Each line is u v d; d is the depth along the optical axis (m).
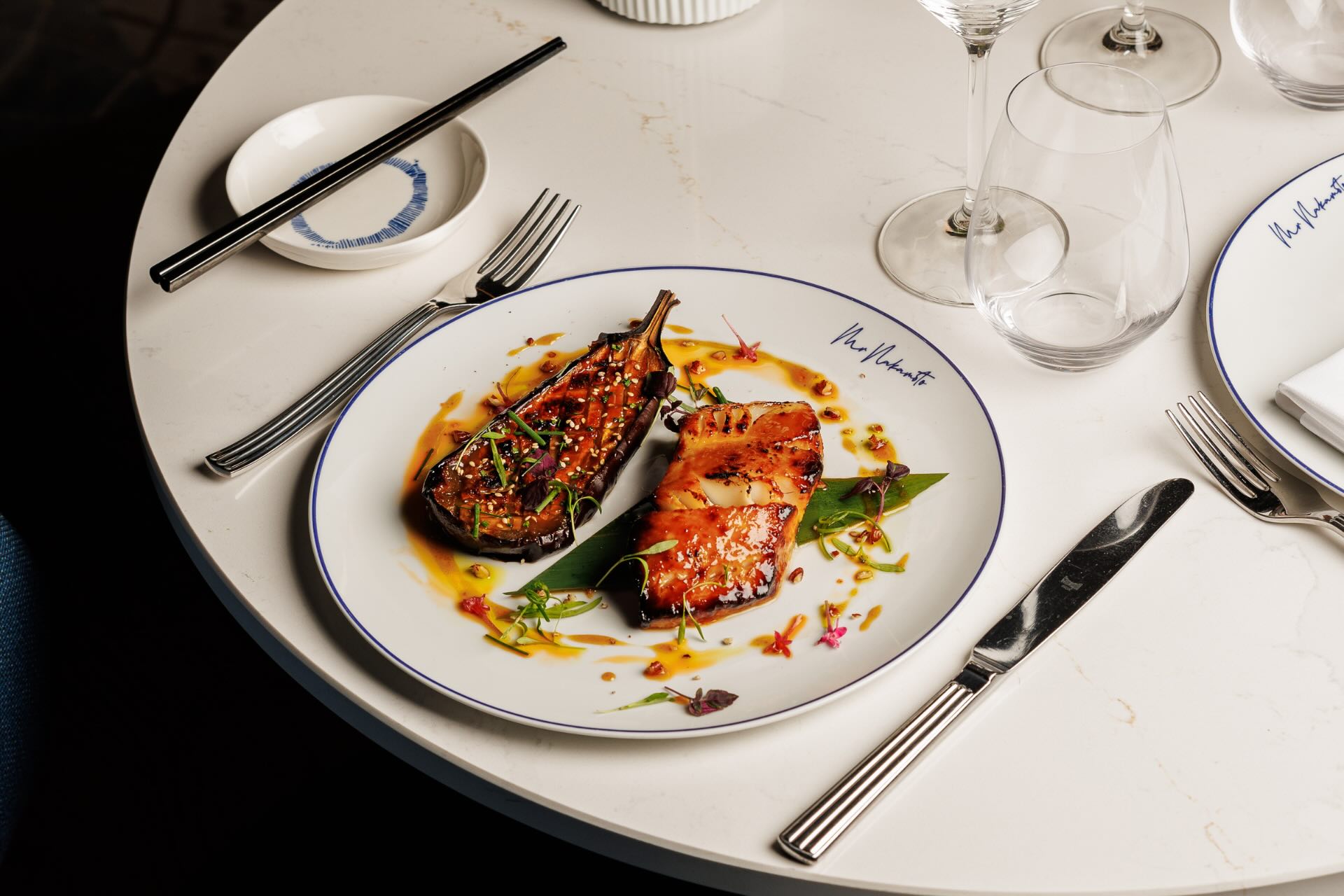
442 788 1.37
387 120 1.09
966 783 0.62
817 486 0.77
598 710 0.66
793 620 0.70
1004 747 0.64
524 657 0.69
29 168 2.28
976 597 0.71
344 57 1.20
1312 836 0.59
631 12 1.18
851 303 0.86
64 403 1.89
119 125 2.35
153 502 1.77
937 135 1.04
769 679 0.67
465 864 1.28
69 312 2.02
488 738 0.66
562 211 0.97
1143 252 0.77
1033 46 1.12
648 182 1.02
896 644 0.68
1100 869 0.59
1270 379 0.79
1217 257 0.88
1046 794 0.62
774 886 0.61
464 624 0.71
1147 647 0.67
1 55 2.51
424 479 0.78
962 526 0.73
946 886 0.58
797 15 1.20
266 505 0.79
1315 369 0.76
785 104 1.09
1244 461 0.76
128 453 1.83
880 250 0.94
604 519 0.77
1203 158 0.98
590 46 1.18
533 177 1.04
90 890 1.37
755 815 0.62
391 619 0.71
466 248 0.98
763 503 0.73
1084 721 0.65
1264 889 0.60
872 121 1.06
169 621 1.64
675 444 0.81
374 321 0.92
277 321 0.93
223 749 1.50
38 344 1.98
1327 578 0.70
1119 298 0.80
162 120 2.36
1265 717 0.64
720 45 1.17
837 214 0.98
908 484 0.76
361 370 0.87
